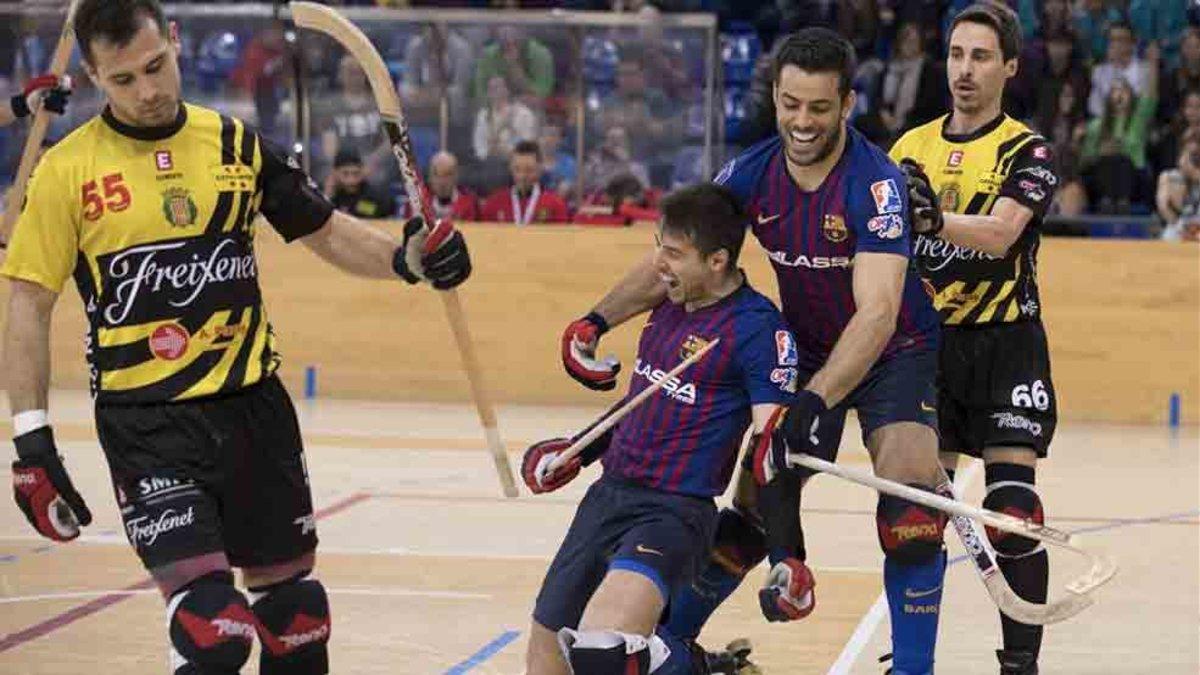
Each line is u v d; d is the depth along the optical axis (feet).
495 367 73.46
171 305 24.52
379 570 41.98
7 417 67.21
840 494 53.62
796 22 89.15
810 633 36.29
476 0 89.10
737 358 26.91
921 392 29.94
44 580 40.65
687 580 26.99
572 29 77.41
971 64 32.60
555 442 28.14
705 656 29.40
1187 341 70.38
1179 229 76.64
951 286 32.73
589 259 72.74
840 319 29.37
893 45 85.71
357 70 77.56
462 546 44.93
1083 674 33.63
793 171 28.71
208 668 23.56
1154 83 83.66
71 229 24.45
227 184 24.88
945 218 30.32
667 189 78.02
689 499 26.86
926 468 29.60
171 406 24.49
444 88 77.71
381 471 56.44
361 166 77.46
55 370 75.51
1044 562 32.35
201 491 24.58
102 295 24.52
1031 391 32.60
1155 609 39.27
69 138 24.82
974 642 35.96
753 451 26.05
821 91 27.32
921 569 29.71
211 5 77.61
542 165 77.71
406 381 73.92
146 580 40.70
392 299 73.82
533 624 27.30
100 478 54.75
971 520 30.09
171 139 24.73
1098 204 82.84
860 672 33.22
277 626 25.61
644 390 27.45
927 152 33.45
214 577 24.09
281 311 74.33
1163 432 68.54
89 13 23.54
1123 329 70.59
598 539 27.09
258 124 77.82
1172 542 46.98
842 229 28.35
